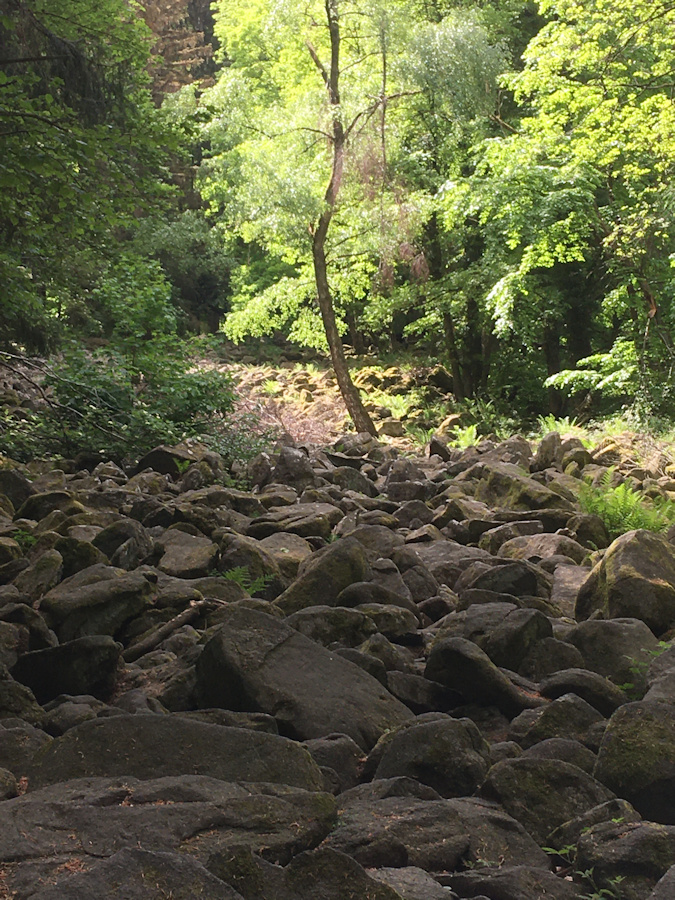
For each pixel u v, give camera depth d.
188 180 42.75
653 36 19.92
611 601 6.36
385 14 21.25
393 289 28.95
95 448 13.88
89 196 10.91
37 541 7.49
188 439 14.54
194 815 3.31
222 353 37.91
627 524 10.10
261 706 4.68
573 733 4.53
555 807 3.84
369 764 4.33
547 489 10.92
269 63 36.00
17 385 18.75
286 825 3.35
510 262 26.48
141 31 14.70
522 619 5.57
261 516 9.55
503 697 5.05
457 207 24.09
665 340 22.92
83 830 3.21
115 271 16.56
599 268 25.73
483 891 3.25
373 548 8.11
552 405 28.83
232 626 4.96
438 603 7.07
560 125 22.88
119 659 5.80
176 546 8.02
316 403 27.44
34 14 13.09
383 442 22.02
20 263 14.98
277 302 27.41
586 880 3.36
